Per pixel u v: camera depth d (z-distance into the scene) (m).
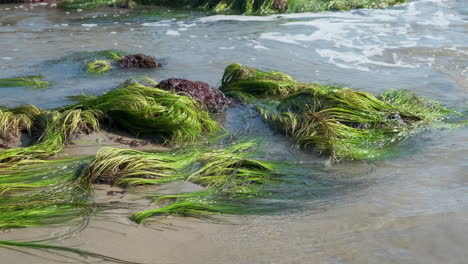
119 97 6.59
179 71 9.23
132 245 3.77
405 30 12.44
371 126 6.38
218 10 15.69
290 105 7.08
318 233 3.97
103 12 15.78
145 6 17.22
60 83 8.46
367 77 8.80
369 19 14.02
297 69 9.36
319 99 6.95
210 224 4.09
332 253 3.70
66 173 4.95
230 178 4.91
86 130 6.12
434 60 9.77
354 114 6.51
